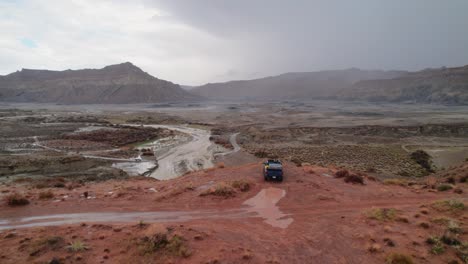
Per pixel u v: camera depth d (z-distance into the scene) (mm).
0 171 38469
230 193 16500
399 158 53312
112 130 88812
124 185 21859
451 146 66500
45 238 10258
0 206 14812
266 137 83875
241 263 8992
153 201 15695
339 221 12664
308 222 12578
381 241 10477
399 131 90312
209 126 114438
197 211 14008
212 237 10758
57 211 14133
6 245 10086
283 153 59031
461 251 9344
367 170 43031
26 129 85562
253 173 21766
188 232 11016
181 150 65250
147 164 50625
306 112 177250
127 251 9656
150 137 82375
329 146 67375
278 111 193375
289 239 10773
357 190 18109
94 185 23516
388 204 15305
